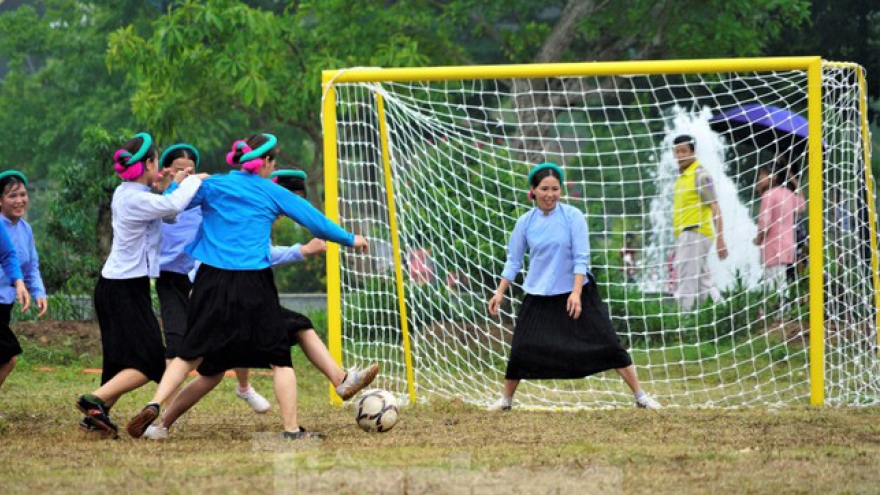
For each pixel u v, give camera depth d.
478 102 56.66
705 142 41.41
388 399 20.16
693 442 18.53
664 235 45.16
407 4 54.03
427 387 29.27
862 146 26.53
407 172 32.59
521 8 61.44
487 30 60.03
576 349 24.03
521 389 29.41
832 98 27.97
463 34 73.56
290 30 50.56
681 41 52.41
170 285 21.89
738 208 39.75
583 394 28.62
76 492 14.29
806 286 35.66
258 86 47.03
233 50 47.81
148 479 15.09
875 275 26.02
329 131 26.06
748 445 18.16
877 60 58.50
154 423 21.02
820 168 24.58
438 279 35.09
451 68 25.41
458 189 37.59
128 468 16.05
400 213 29.94
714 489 14.43
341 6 51.72
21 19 86.19
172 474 15.49
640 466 16.05
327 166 26.06
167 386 19.00
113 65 50.44
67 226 40.03
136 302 20.03
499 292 24.72
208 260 19.20
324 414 23.19
